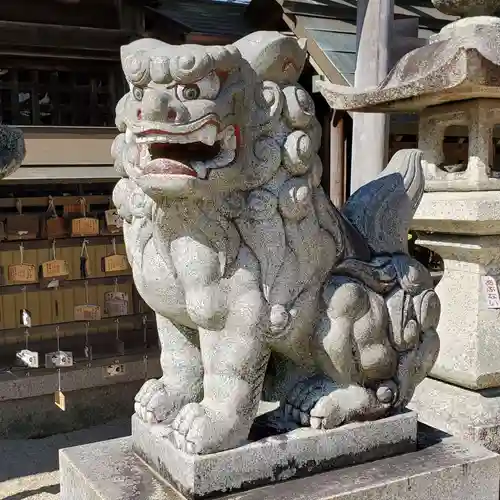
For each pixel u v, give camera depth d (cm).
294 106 145
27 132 350
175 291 149
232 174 136
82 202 390
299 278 150
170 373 165
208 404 148
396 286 169
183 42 466
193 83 129
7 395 373
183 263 144
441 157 238
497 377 232
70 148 363
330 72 392
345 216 178
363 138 320
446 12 231
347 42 409
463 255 234
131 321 413
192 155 138
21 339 403
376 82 310
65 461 164
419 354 173
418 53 211
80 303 410
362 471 154
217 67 130
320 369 163
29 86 431
